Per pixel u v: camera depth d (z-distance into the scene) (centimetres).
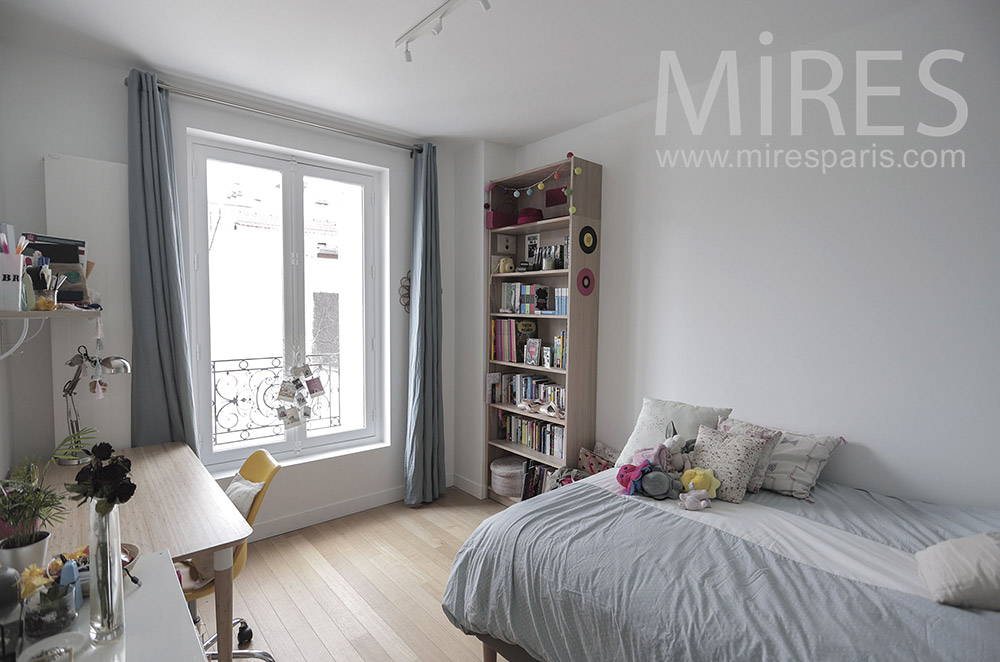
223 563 159
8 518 119
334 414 354
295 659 203
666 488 206
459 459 397
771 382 248
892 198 209
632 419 311
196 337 292
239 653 193
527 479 325
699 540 171
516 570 173
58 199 228
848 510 195
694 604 137
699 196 274
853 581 144
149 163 245
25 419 227
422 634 219
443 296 388
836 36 223
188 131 278
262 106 298
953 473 197
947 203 196
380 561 280
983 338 189
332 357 351
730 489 208
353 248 356
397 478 370
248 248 311
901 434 209
